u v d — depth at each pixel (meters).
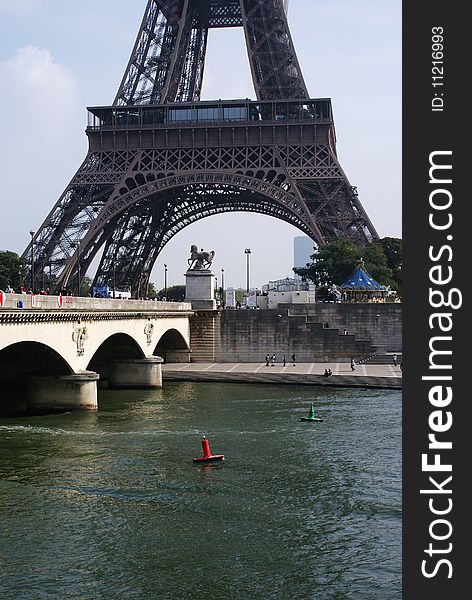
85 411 109.50
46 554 54.66
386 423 102.25
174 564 53.38
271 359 174.38
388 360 174.25
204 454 80.81
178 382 153.12
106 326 119.00
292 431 96.44
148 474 74.88
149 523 61.22
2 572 51.56
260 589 49.88
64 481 72.00
